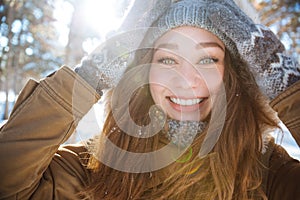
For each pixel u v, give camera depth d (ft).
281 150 3.82
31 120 3.34
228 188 3.55
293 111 3.29
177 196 3.59
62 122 3.37
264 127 3.76
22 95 3.41
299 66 3.54
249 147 3.66
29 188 3.39
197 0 3.47
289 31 18.63
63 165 3.65
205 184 3.63
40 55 39.83
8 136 3.31
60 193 3.54
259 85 3.59
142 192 3.64
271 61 3.46
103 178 3.64
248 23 3.51
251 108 3.70
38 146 3.30
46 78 3.44
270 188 3.60
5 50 35.29
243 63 3.61
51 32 37.68
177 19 3.41
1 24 34.58
